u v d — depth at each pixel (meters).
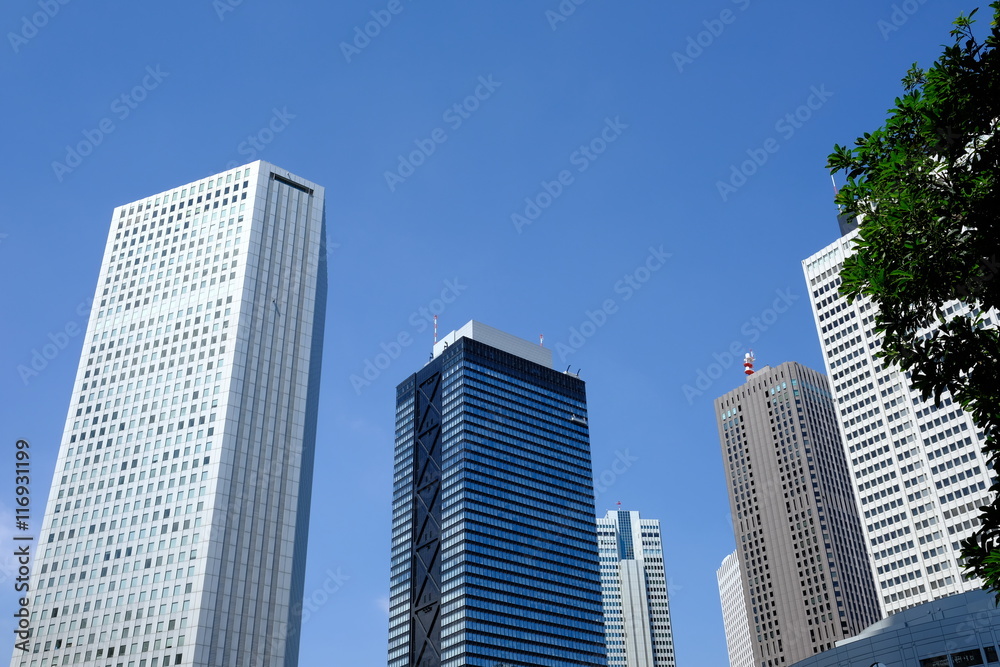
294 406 176.88
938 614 112.56
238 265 182.75
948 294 25.08
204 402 167.25
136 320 182.88
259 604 152.88
